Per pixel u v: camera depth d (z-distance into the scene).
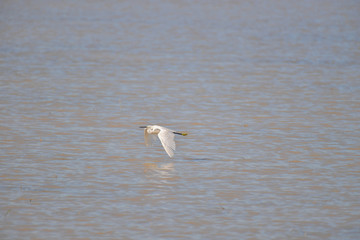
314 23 53.22
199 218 12.79
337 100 24.00
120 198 13.76
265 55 36.06
